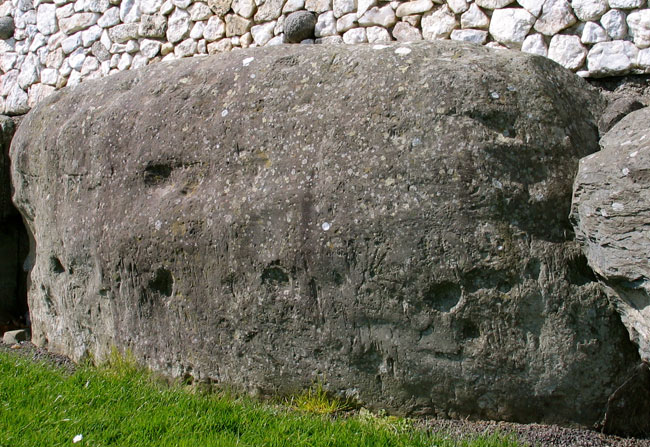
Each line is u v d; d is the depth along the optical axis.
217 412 3.69
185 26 6.56
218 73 4.30
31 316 5.72
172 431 3.47
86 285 4.73
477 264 3.56
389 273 3.65
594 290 3.56
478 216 3.57
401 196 3.63
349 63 4.00
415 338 3.68
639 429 3.66
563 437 3.51
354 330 3.76
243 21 6.20
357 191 3.69
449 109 3.67
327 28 5.74
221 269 3.99
